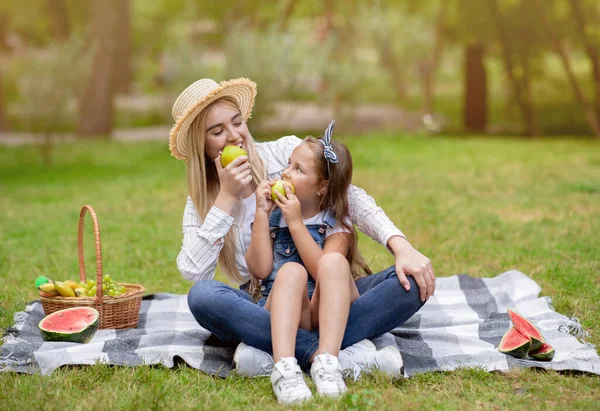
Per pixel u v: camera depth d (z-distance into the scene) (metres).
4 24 31.61
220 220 3.67
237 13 23.92
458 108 23.56
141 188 10.54
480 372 3.43
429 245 6.32
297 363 3.37
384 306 3.51
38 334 4.16
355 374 3.35
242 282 3.99
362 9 19.02
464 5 17.16
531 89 17.09
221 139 3.83
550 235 6.52
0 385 3.27
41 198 10.25
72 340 3.85
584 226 6.81
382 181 10.10
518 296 4.74
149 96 27.20
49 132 14.27
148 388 3.25
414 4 21.69
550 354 3.59
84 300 4.10
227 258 3.92
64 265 6.06
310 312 3.47
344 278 3.32
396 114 21.28
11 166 14.23
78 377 3.40
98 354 3.66
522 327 3.69
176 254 6.35
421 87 26.72
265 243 3.66
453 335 3.93
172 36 32.81
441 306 4.62
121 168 13.41
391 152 13.37
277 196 3.59
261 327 3.44
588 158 11.99
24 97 14.12
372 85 19.08
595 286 4.91
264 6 23.98
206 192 3.88
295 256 3.71
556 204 8.01
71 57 14.07
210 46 28.06
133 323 4.29
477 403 3.09
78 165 14.09
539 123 18.64
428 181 10.01
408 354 3.66
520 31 16.30
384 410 2.99
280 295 3.29
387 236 3.65
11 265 6.09
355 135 16.61
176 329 4.31
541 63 17.78
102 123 19.36
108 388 3.30
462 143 14.74
